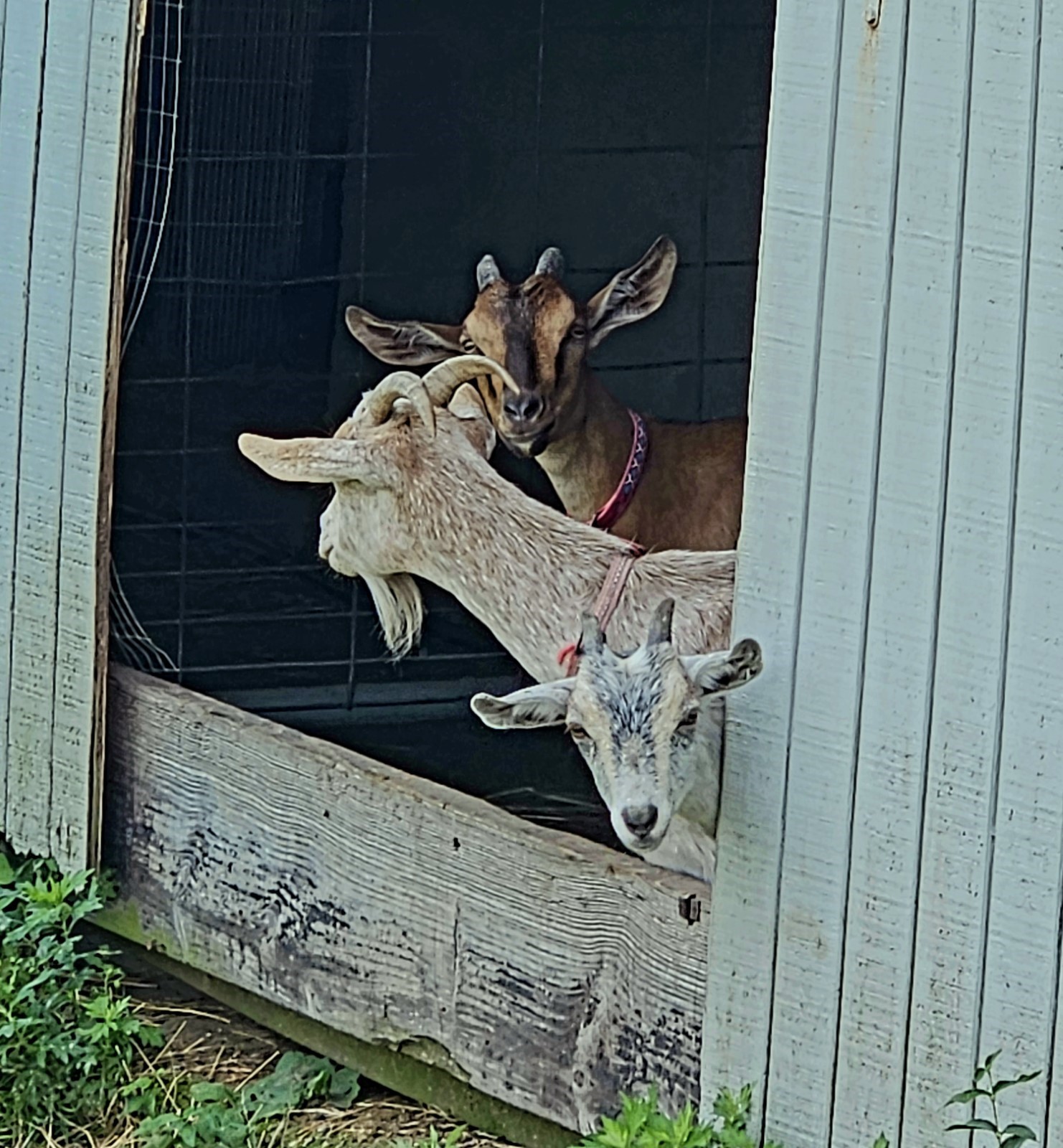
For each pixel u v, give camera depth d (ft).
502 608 9.61
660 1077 8.66
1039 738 7.41
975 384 7.48
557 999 9.04
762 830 8.13
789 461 7.95
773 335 7.95
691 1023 8.52
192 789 10.69
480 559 9.64
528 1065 9.19
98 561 10.85
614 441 11.62
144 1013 10.83
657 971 8.63
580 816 12.01
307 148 15.47
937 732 7.65
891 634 7.75
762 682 8.08
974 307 7.46
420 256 17.12
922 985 7.77
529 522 9.64
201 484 15.23
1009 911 7.53
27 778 11.29
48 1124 9.82
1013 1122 7.57
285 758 10.19
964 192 7.45
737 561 8.14
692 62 17.57
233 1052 10.48
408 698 13.84
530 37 17.66
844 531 7.83
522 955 9.16
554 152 17.98
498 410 11.44
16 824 11.37
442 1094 9.74
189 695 10.84
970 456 7.51
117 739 11.06
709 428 11.78
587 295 17.93
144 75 11.68
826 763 7.94
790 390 7.93
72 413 10.91
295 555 15.10
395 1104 9.92
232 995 10.69
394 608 10.43
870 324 7.71
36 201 11.03
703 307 16.88
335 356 15.71
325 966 10.05
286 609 14.58
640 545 11.48
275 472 9.81
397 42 16.70
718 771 8.28
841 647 7.88
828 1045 8.04
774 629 8.05
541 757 13.03
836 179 7.75
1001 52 7.33
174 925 10.82
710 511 11.66
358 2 16.06
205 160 13.75
